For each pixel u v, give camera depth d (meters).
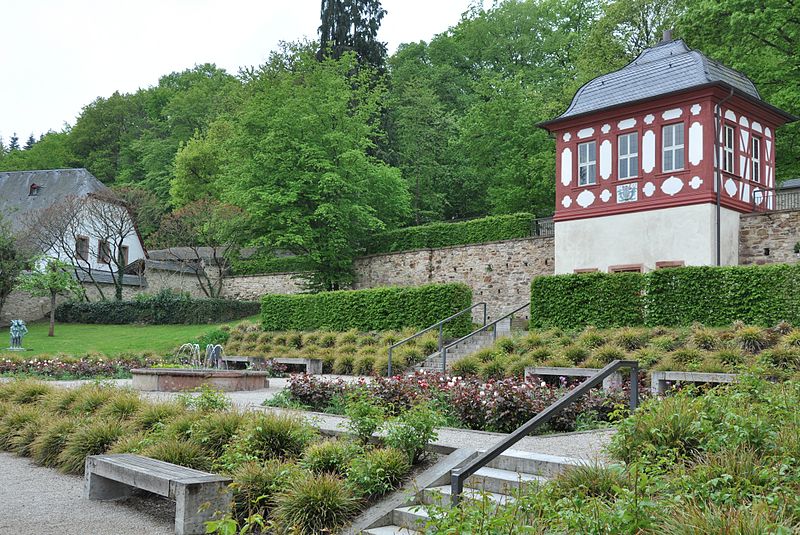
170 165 56.94
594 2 49.00
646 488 5.00
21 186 49.47
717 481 5.24
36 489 8.69
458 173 46.66
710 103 22.34
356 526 6.81
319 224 36.00
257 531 6.94
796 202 24.55
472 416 11.12
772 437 6.24
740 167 23.61
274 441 8.54
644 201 23.72
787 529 4.10
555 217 26.16
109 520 7.36
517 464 7.57
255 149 36.12
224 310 37.34
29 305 40.47
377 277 35.56
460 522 4.68
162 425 9.69
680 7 34.91
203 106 58.94
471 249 31.42
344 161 35.22
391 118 46.34
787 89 27.06
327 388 13.80
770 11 25.38
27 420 11.59
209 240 40.25
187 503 6.78
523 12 51.81
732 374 12.60
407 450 8.12
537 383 13.01
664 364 14.20
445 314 23.98
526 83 46.94
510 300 29.81
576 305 20.67
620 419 7.64
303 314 28.61
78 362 22.88
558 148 26.23
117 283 40.81
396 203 39.88
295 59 45.31
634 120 24.16
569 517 4.67
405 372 20.02
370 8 46.66
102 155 64.06
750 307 17.80
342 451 7.85
